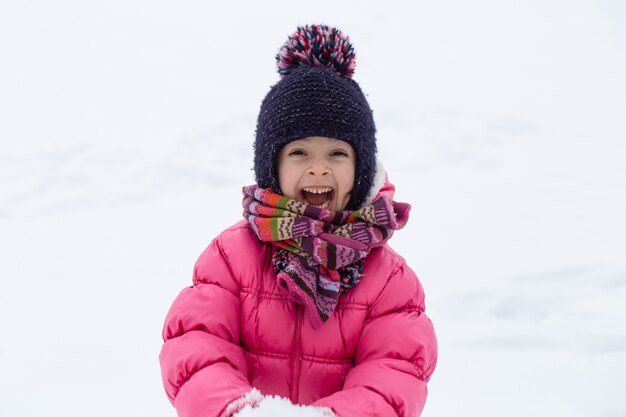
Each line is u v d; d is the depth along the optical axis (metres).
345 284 1.57
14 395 2.55
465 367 2.77
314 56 1.72
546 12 11.77
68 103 7.47
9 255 3.93
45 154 5.82
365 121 1.63
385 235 1.61
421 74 8.35
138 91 7.91
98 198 4.90
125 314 3.22
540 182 5.18
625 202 4.83
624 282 3.55
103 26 10.88
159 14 11.61
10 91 7.89
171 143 5.96
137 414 2.46
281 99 1.60
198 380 1.44
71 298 3.39
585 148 6.12
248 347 1.60
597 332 3.01
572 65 9.12
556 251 3.96
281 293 1.59
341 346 1.57
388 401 1.44
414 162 5.55
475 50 9.66
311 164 1.58
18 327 3.08
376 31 10.48
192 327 1.57
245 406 1.33
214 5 12.06
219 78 8.47
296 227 1.54
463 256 3.87
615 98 7.77
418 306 1.62
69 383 2.64
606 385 2.62
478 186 5.04
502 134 6.30
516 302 3.29
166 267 3.77
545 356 2.85
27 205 4.80
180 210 4.65
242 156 5.67
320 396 1.56
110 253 3.97
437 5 11.92
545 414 2.45
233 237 1.67
